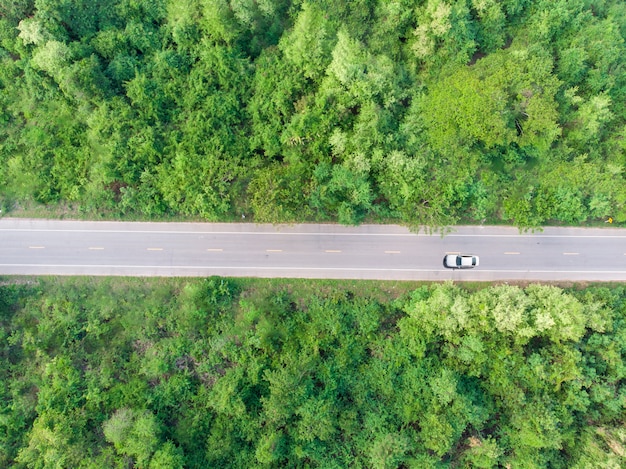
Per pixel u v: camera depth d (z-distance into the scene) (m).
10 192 55.78
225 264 56.84
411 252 57.53
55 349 53.28
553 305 51.09
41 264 55.91
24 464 48.16
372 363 53.84
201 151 55.22
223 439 50.72
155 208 54.97
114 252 56.31
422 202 54.94
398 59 57.31
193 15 54.91
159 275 56.38
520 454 49.47
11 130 56.00
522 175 56.75
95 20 56.88
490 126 51.59
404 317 54.50
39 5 52.75
